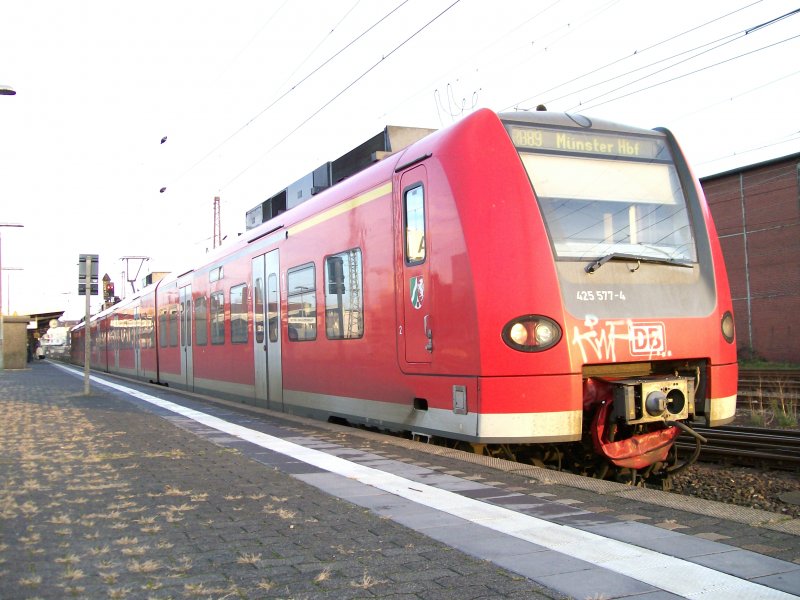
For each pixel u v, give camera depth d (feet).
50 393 54.80
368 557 12.89
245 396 41.91
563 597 10.87
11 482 19.83
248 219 46.60
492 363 20.70
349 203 29.07
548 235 21.47
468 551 13.12
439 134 23.47
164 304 65.77
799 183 89.56
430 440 26.86
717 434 32.78
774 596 10.78
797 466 26.78
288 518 15.65
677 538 13.74
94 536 14.40
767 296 94.58
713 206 101.45
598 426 21.81
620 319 21.50
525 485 18.61
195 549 13.51
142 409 40.93
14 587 11.55
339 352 29.86
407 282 24.50
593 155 23.40
